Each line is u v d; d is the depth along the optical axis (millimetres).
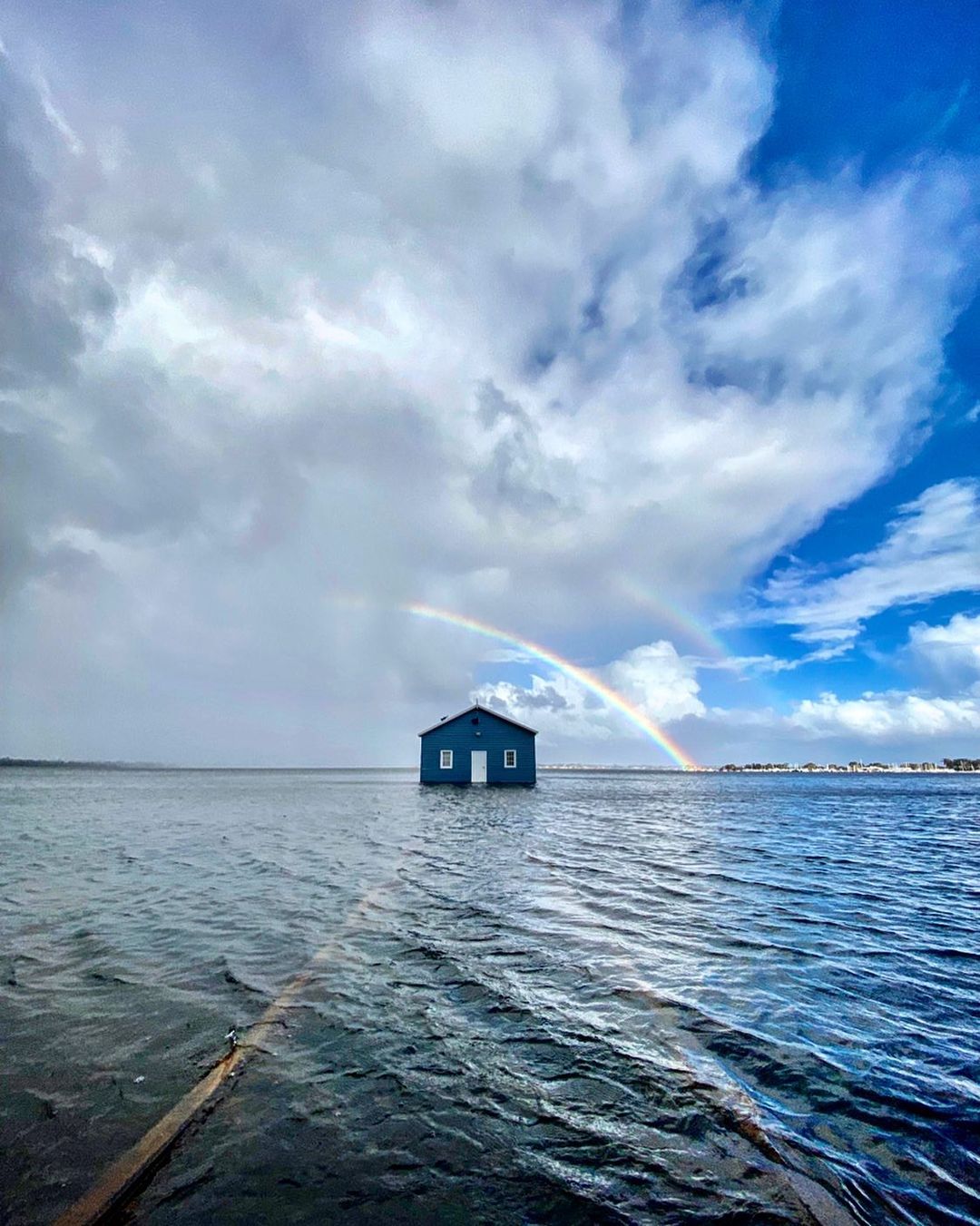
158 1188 4164
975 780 134375
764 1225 3955
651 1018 7148
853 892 14336
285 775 153875
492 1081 5699
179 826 28812
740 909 12289
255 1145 4664
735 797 58719
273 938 10016
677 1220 3986
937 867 18297
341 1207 4012
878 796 63906
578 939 10047
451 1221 3902
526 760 48781
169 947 9555
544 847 20594
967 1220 4047
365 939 9961
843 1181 4414
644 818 32875
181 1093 5398
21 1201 4027
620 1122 5094
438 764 48875
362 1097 5379
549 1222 3928
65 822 30922
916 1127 5117
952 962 9406
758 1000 7758
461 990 7867
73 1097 5316
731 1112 5273
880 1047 6551
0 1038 6449
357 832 25172
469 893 13344
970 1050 6523
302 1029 6715
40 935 10266
